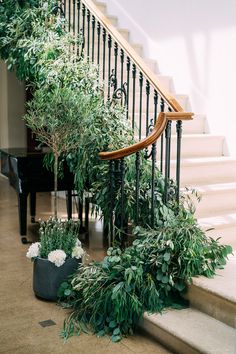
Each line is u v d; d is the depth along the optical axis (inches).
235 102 225.1
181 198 173.9
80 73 190.9
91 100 184.4
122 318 137.6
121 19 292.0
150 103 239.9
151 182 167.6
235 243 187.0
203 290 139.4
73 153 183.3
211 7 233.5
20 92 389.4
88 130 173.3
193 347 124.5
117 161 165.0
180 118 159.0
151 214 159.9
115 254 149.3
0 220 261.3
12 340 133.9
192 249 144.2
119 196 167.6
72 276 153.9
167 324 133.8
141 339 138.0
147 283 142.0
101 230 242.4
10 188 356.8
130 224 175.2
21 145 395.2
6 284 172.2
